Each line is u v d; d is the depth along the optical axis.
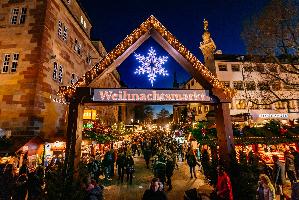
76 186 7.38
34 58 16.00
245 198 8.91
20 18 17.34
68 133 8.74
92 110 17.91
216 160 12.14
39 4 17.23
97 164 13.73
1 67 16.20
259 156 13.26
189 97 9.75
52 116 17.27
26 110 15.03
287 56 20.14
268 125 15.29
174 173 17.94
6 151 12.30
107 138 20.59
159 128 52.34
